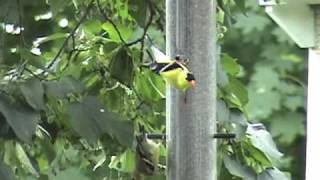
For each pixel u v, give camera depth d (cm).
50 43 663
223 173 626
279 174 637
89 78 645
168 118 595
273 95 1631
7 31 621
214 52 600
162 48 716
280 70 1658
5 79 558
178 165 590
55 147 617
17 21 618
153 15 673
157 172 616
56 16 662
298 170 1623
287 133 1620
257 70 1656
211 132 595
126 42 668
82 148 634
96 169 662
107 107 619
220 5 680
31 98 527
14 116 519
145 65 648
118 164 655
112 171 662
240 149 632
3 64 604
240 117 634
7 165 527
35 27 654
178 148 590
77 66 646
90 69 646
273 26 1662
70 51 650
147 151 612
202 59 593
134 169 619
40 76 587
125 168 642
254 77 1652
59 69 639
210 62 596
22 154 561
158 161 621
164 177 615
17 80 551
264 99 1633
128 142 564
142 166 612
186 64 585
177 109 591
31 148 591
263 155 634
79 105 555
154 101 654
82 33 668
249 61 1667
